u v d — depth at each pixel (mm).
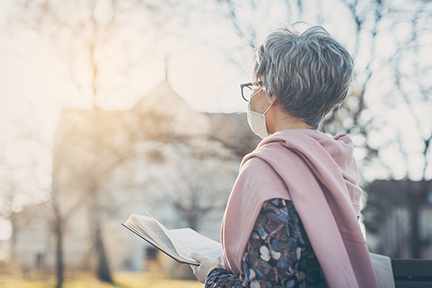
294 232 1018
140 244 26875
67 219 16500
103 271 18578
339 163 1188
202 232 25469
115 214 17672
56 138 14586
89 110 12852
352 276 1021
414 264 1544
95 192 15742
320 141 1167
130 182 16953
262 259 985
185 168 18266
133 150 12312
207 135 8523
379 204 14438
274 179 1054
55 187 15453
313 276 1054
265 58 1217
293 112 1205
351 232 1084
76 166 14852
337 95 1184
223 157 8469
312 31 1225
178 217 20406
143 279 19000
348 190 1187
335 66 1156
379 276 1493
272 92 1194
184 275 20375
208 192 19281
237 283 1055
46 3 11039
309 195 1046
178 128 10047
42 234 21766
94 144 13625
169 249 1277
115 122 11977
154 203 18719
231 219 1082
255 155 1127
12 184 14664
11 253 21422
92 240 18297
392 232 18859
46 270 19750
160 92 10523
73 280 18562
